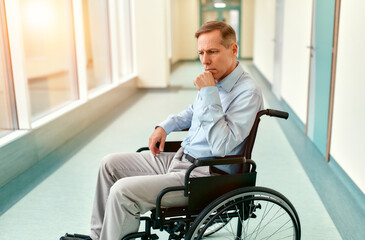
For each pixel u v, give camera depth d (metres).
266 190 1.46
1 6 3.06
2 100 3.18
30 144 3.22
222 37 1.45
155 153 1.73
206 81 1.44
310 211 2.38
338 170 3.03
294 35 5.17
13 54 3.11
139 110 5.70
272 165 3.26
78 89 4.67
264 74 9.28
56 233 2.15
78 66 4.61
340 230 2.15
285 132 4.41
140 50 7.60
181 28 14.73
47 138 3.57
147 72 7.66
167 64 7.92
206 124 1.43
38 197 2.63
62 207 2.48
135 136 4.25
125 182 1.41
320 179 2.93
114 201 1.39
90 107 4.84
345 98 2.86
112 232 1.41
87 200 2.59
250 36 15.14
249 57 15.37
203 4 15.02
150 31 7.51
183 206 1.48
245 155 1.50
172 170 1.59
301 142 3.99
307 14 4.32
